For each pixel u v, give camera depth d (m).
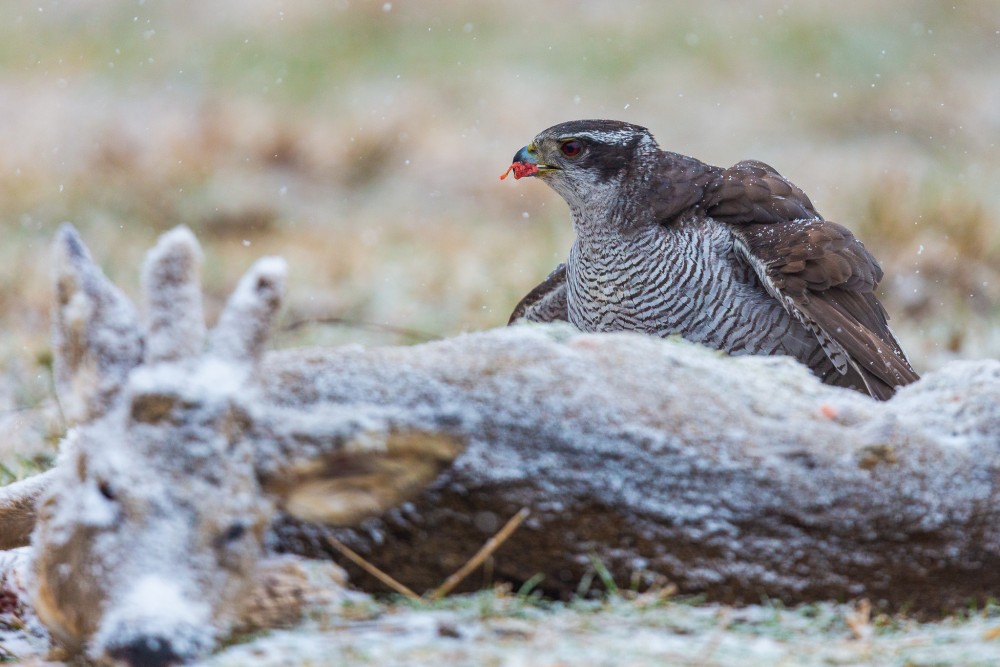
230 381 5.39
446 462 5.64
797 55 36.78
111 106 30.56
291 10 39.56
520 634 5.64
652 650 5.47
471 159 27.48
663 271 10.52
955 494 6.14
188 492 5.24
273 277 5.60
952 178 24.61
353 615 5.77
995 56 37.41
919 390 6.69
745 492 5.98
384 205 24.75
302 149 25.98
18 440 12.12
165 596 5.07
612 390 6.08
